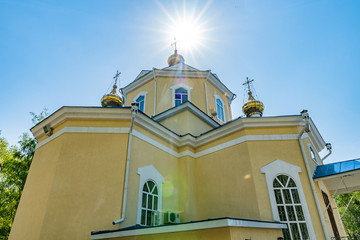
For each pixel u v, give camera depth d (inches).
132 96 567.8
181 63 637.3
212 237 182.2
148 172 314.2
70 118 312.3
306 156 317.4
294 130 338.6
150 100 520.4
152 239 205.6
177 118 441.7
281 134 337.7
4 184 661.3
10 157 714.2
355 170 284.0
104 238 224.5
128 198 271.1
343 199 1020.5
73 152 286.5
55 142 308.8
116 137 301.4
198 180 369.7
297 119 336.2
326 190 346.9
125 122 314.2
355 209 977.5
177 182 362.0
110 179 272.8
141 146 319.0
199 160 383.9
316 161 355.9
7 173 630.5
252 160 322.0
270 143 333.1
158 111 495.8
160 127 353.4
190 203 342.0
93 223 246.4
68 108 309.4
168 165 356.5
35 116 660.1
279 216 285.7
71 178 269.7
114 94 458.9
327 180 328.5
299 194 295.1
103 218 250.2
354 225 992.2
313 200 289.7
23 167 597.6
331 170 307.1
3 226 637.3
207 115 465.4
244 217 300.0
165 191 334.0
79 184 266.7
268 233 222.5
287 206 291.6
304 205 287.1
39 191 279.4
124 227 254.2
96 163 281.4
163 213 316.8
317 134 386.6
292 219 283.0
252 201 300.0
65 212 249.6
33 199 281.7
